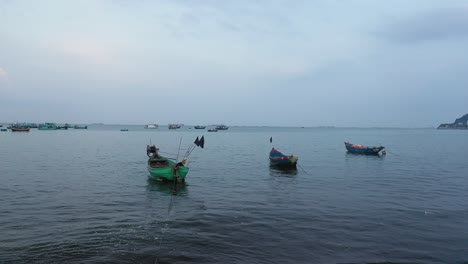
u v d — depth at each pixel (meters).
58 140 93.88
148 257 13.44
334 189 27.31
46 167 38.75
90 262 12.92
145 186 28.00
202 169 39.22
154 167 30.77
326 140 119.88
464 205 22.00
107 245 14.55
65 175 33.12
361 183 30.27
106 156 52.66
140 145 79.81
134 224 17.50
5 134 125.88
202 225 17.44
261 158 52.78
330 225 17.52
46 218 18.20
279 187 28.14
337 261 13.28
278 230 16.69
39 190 25.55
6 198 22.70
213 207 21.19
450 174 36.16
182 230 16.61
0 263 12.62
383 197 24.28
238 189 27.17
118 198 23.44
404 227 17.34
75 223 17.45
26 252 13.66
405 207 21.33
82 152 58.94
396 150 72.00
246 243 14.96
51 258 13.18
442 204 22.23
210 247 14.47
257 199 23.47
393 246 14.81
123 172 35.78
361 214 19.62
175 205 21.69
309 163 46.31
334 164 45.19
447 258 13.67
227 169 39.34
